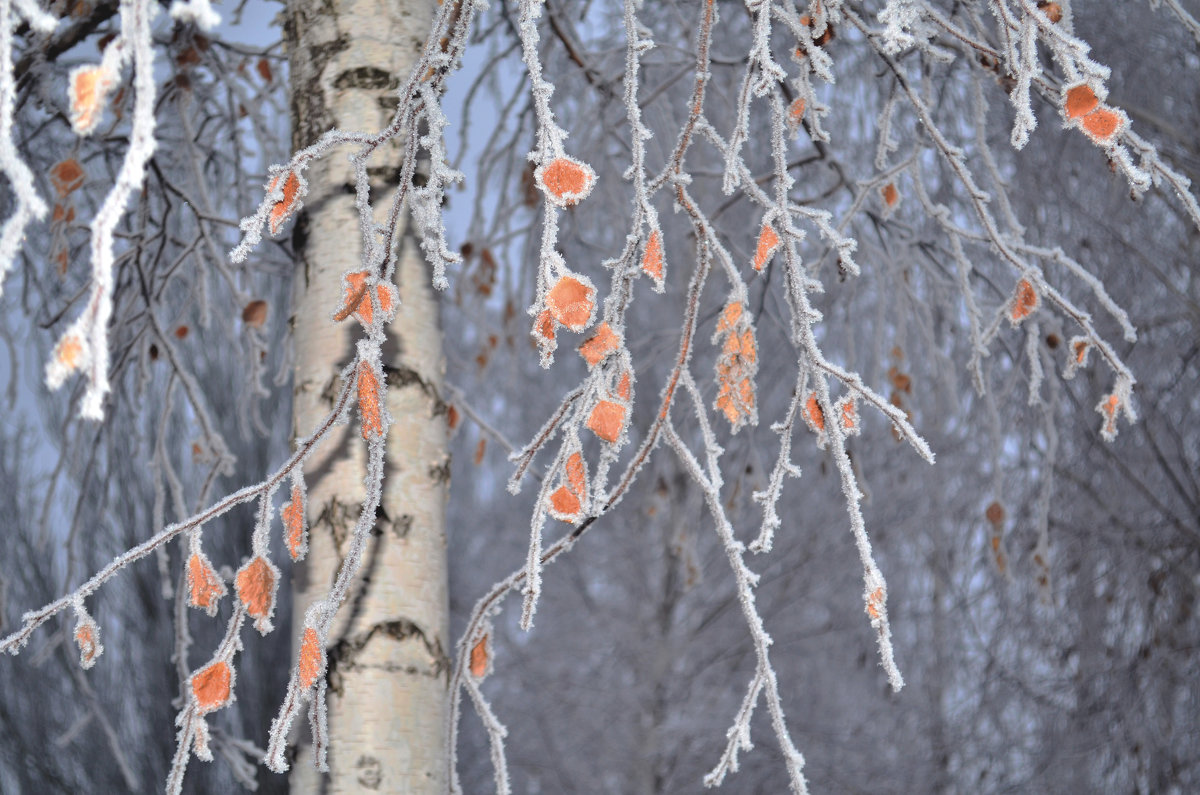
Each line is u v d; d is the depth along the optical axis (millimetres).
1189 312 4855
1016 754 6238
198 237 3068
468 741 8484
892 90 2383
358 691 1859
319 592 1901
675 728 7730
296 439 1969
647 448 1607
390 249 1451
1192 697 5320
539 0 1356
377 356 1421
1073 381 5145
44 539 3160
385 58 2045
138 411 3303
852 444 5688
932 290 4043
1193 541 5195
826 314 4352
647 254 1467
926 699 6844
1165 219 4895
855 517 1483
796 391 1560
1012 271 4250
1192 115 4637
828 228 1540
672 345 5227
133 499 8125
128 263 3203
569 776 7984
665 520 7844
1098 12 4449
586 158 3865
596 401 1475
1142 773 5266
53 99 2926
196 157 3135
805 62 1874
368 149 1461
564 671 8484
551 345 1335
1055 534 5578
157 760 8250
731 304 1577
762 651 1559
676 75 3293
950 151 2045
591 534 8766
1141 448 5355
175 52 3137
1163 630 5344
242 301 3119
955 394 3631
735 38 4277
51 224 2971
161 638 8328
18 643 1469
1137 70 4613
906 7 1688
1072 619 5676
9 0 1020
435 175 1388
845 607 7484
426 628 1918
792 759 1541
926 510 6379
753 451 4348
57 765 8109
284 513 1520
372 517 1435
